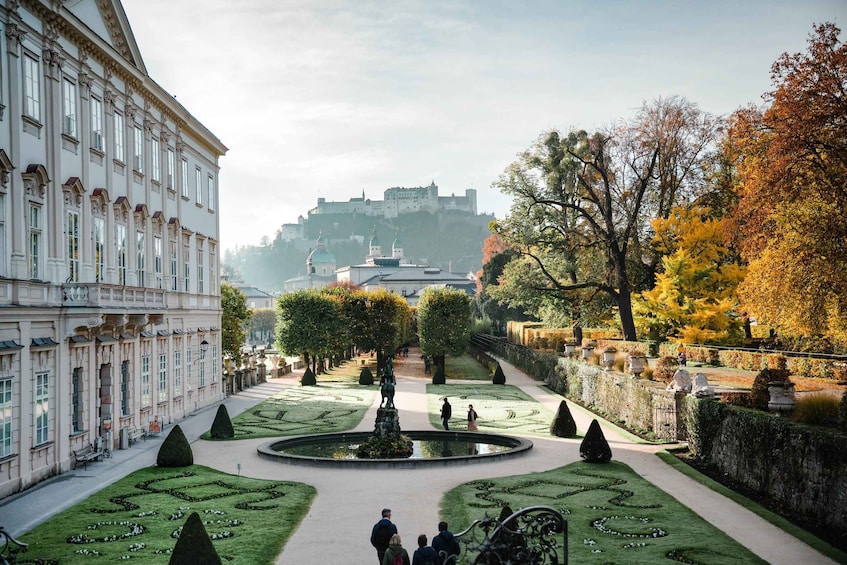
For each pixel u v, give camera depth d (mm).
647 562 21094
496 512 26562
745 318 68625
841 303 42875
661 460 36094
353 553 22062
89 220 37219
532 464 35469
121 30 41531
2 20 29328
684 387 41000
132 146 44062
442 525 19359
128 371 42750
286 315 81125
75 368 35656
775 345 62219
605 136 73062
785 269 43719
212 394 62375
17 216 30312
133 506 27516
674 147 70438
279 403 62406
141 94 45562
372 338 87312
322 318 81250
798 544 22562
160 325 48938
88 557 21766
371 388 75438
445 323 86250
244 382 76938
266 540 23266
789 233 44188
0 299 28781
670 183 71875
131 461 36719
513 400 62906
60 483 31453
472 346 124250
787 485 27344
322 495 29484
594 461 35469
